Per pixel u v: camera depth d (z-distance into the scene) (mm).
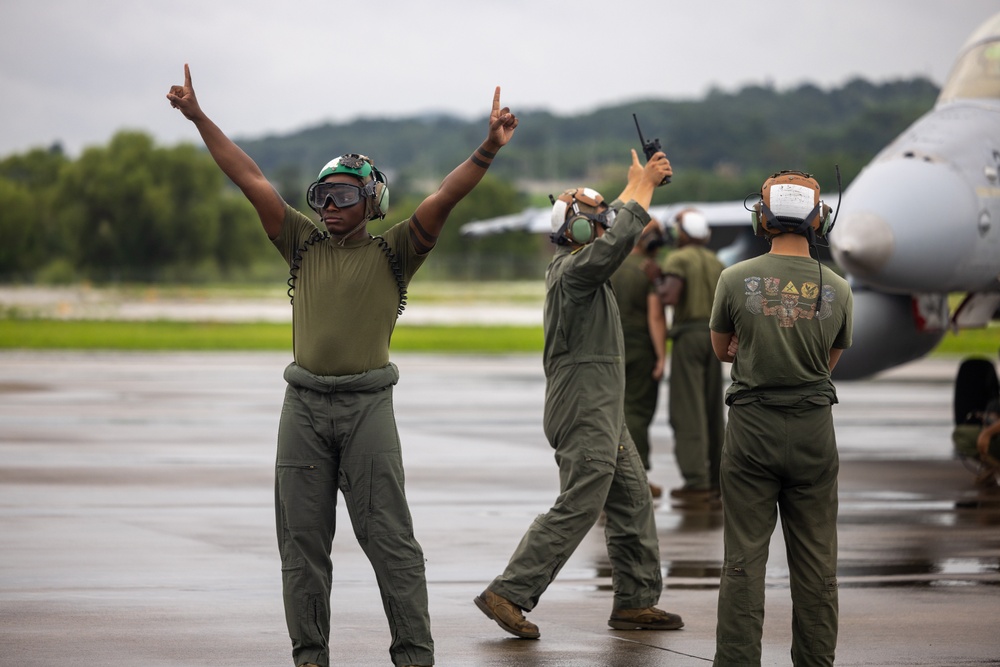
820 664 10641
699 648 12359
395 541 10727
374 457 10656
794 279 10594
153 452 27547
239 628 12828
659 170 12867
